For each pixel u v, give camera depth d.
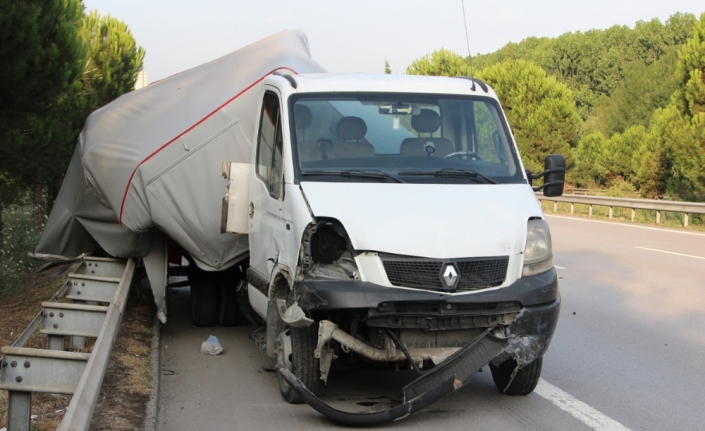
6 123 10.70
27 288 12.45
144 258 9.07
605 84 102.38
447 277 5.48
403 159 6.54
